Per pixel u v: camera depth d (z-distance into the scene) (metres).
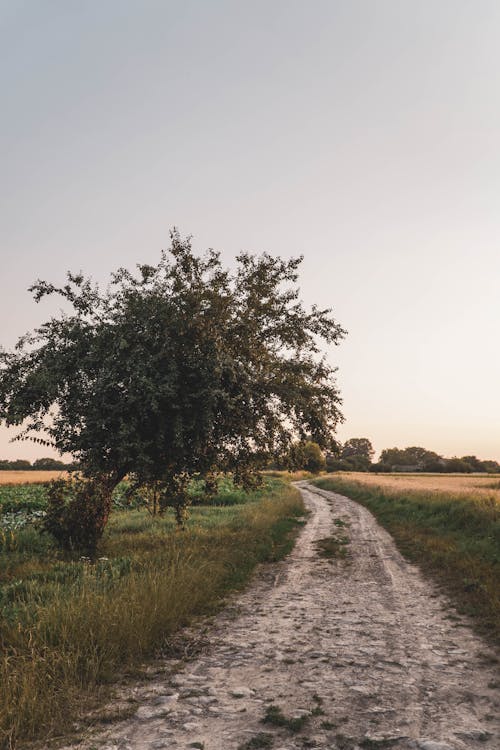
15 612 7.65
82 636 6.86
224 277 15.30
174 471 14.96
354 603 10.39
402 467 172.38
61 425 13.95
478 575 11.90
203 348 14.18
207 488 17.02
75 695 5.71
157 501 17.59
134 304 14.10
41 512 25.70
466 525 19.31
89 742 4.74
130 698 5.75
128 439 13.31
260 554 15.48
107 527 20.09
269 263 16.19
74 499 15.12
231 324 14.95
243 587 11.84
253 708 5.46
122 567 11.30
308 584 12.18
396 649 7.50
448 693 5.83
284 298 16.33
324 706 5.48
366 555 16.00
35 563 12.50
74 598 8.12
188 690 5.99
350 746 4.60
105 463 13.81
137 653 7.12
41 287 14.52
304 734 4.84
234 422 15.10
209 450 15.20
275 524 21.86
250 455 16.34
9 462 112.94
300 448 16.83
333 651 7.42
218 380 13.57
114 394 13.62
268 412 15.89
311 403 15.75
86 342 14.05
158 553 13.16
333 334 16.42
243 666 6.81
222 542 15.85
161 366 13.73
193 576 10.62
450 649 7.48
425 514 23.92
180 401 13.76
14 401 13.51
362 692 5.87
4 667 5.72
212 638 8.08
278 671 6.61
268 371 15.74
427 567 13.79
